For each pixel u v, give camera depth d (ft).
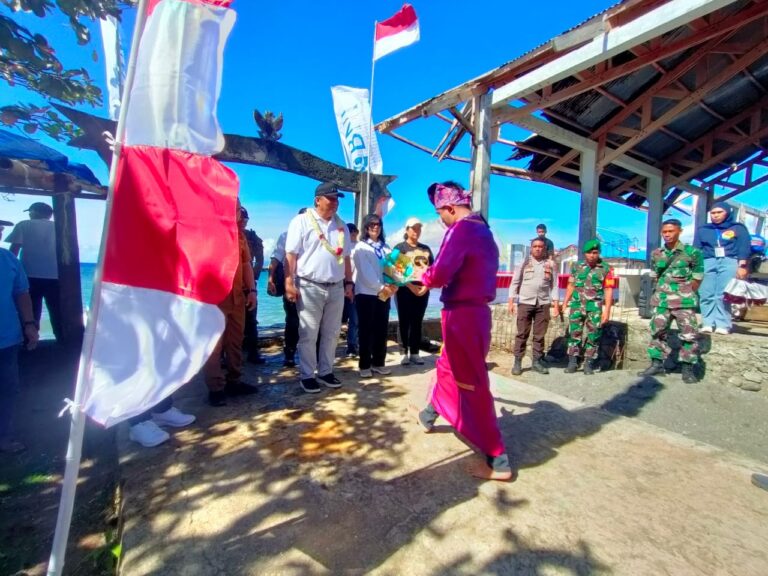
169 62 5.11
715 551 5.86
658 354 16.88
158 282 5.15
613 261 33.42
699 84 21.30
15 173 15.47
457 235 7.64
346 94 22.66
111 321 4.96
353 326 17.20
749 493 7.37
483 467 7.84
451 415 8.47
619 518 6.59
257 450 8.66
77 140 13.19
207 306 5.26
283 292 15.01
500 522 6.43
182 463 8.11
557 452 8.87
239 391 11.98
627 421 10.62
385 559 5.64
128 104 4.91
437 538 6.06
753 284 16.33
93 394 4.81
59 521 4.61
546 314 19.24
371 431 9.64
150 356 5.08
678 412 14.58
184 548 5.81
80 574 6.32
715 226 17.12
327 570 5.44
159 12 5.02
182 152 5.23
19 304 10.46
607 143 26.50
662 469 8.18
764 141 28.50
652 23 12.50
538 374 19.60
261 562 5.57
